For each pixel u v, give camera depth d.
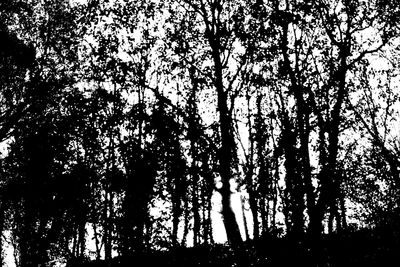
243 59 21.69
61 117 26.92
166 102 19.95
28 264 27.66
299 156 21.95
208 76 21.45
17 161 27.89
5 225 29.92
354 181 21.94
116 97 20.52
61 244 27.69
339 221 24.09
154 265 22.70
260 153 25.22
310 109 21.61
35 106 26.89
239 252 19.56
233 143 21.30
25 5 25.92
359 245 20.86
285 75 22.36
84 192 26.55
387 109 24.67
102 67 20.03
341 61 22.23
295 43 22.72
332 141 21.12
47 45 26.02
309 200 20.70
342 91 21.92
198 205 21.30
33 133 27.44
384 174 22.09
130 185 21.19
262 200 25.05
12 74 26.11
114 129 21.55
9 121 26.36
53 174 27.16
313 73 22.38
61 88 26.05
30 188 27.00
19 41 25.34
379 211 21.95
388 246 19.84
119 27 20.09
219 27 21.56
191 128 19.67
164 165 20.27
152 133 19.59
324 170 20.62
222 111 20.89
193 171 19.66
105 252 25.45
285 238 22.16
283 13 20.81
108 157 25.09
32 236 27.84
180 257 23.03
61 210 27.16
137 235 22.31
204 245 25.75
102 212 25.84
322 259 19.44
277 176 24.20
